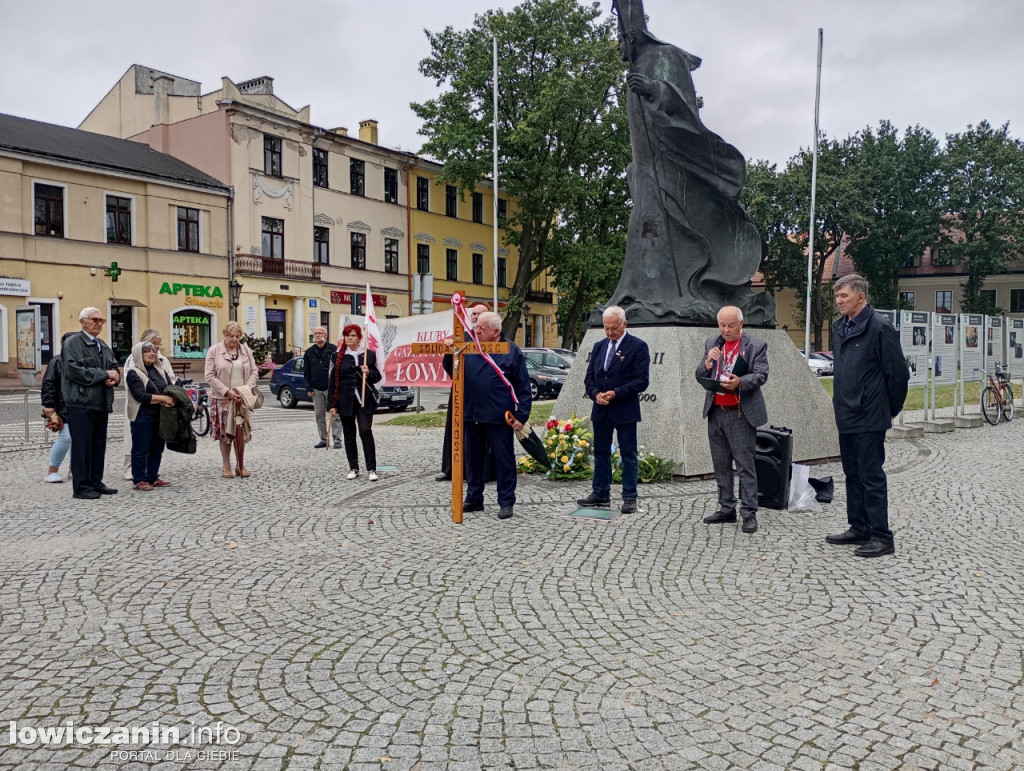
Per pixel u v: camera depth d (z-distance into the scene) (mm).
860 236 53125
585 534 6340
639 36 10148
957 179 52156
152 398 8328
